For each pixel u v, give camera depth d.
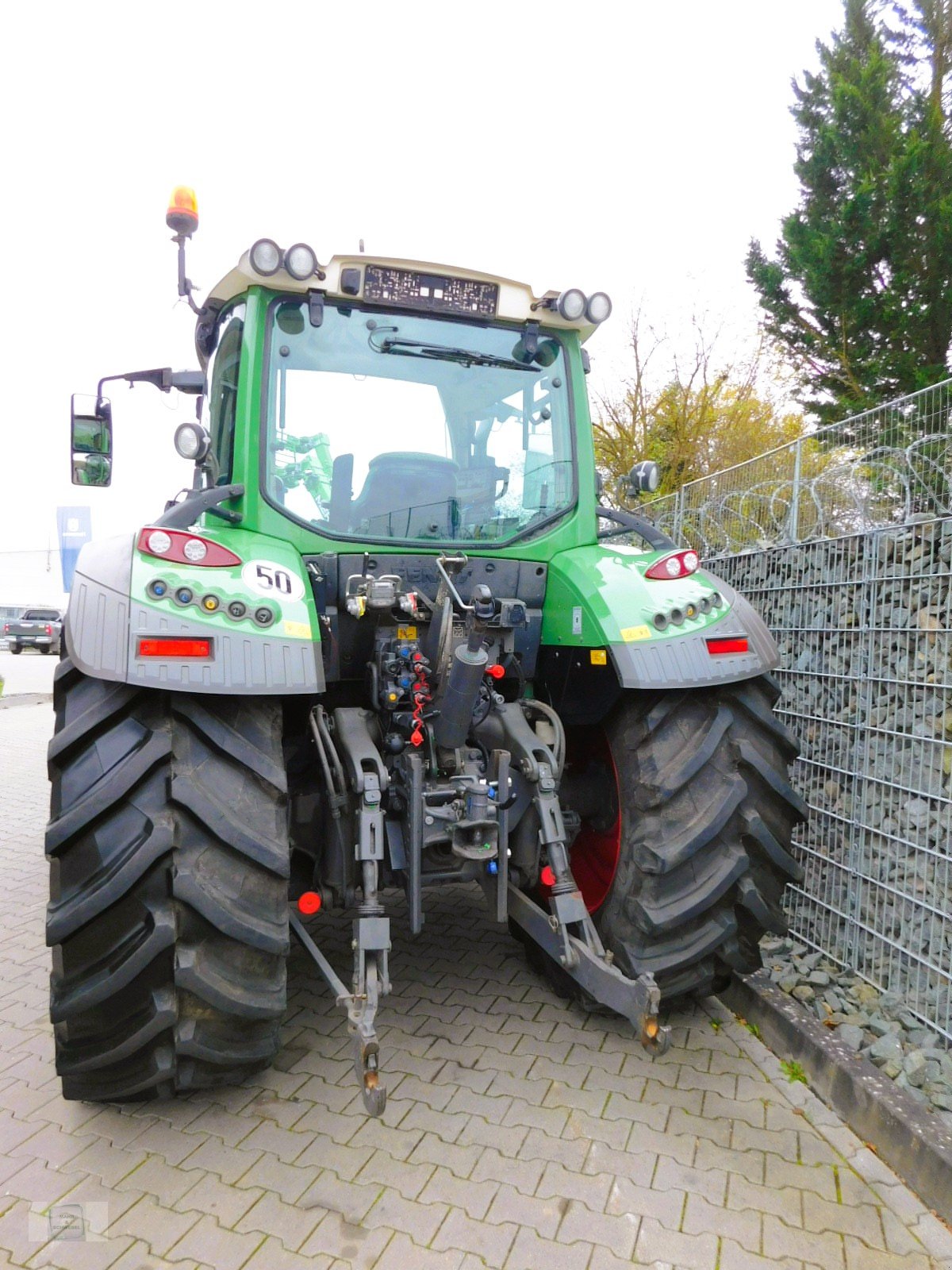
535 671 3.20
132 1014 2.19
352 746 2.54
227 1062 2.26
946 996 2.82
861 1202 2.11
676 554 2.95
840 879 3.43
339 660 2.84
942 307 11.00
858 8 13.05
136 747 2.20
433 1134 2.34
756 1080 2.64
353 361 2.92
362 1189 2.12
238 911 2.18
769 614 4.18
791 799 2.70
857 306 11.53
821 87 12.91
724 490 5.11
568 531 3.15
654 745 2.70
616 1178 2.17
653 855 2.60
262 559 2.49
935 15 12.45
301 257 2.67
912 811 3.11
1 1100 2.53
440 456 3.00
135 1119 2.42
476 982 3.29
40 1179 2.17
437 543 2.94
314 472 2.84
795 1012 2.84
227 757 2.28
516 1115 2.43
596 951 2.54
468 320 3.06
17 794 6.93
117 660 2.15
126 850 2.12
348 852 2.56
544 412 3.18
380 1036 2.88
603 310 3.05
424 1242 1.95
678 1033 2.93
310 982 3.30
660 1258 1.91
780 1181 2.18
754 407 16.34
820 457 4.11
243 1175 2.18
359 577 2.72
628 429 16.75
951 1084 2.47
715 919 2.66
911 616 3.23
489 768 2.72
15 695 15.08
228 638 2.23
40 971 3.47
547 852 2.65
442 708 2.51
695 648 2.68
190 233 2.94
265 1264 1.89
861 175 11.71
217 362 3.24
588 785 3.12
